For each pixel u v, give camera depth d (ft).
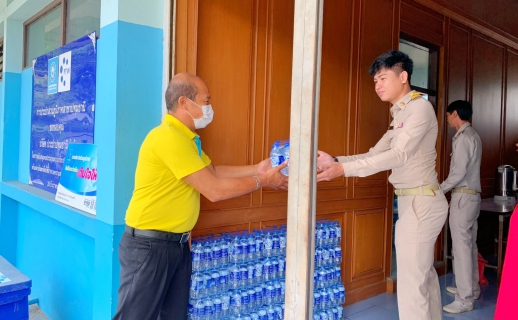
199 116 6.79
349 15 10.98
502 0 17.24
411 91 7.65
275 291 8.65
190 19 7.83
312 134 4.30
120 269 7.10
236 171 7.98
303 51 4.33
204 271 7.75
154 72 7.81
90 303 8.91
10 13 14.29
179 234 6.63
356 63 11.24
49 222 11.39
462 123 11.58
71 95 9.95
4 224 14.26
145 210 6.36
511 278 5.65
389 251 12.55
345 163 6.64
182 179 6.36
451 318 10.64
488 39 17.11
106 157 7.72
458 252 11.39
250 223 9.10
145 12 7.65
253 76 9.00
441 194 7.61
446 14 14.35
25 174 14.07
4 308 7.36
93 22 10.28
